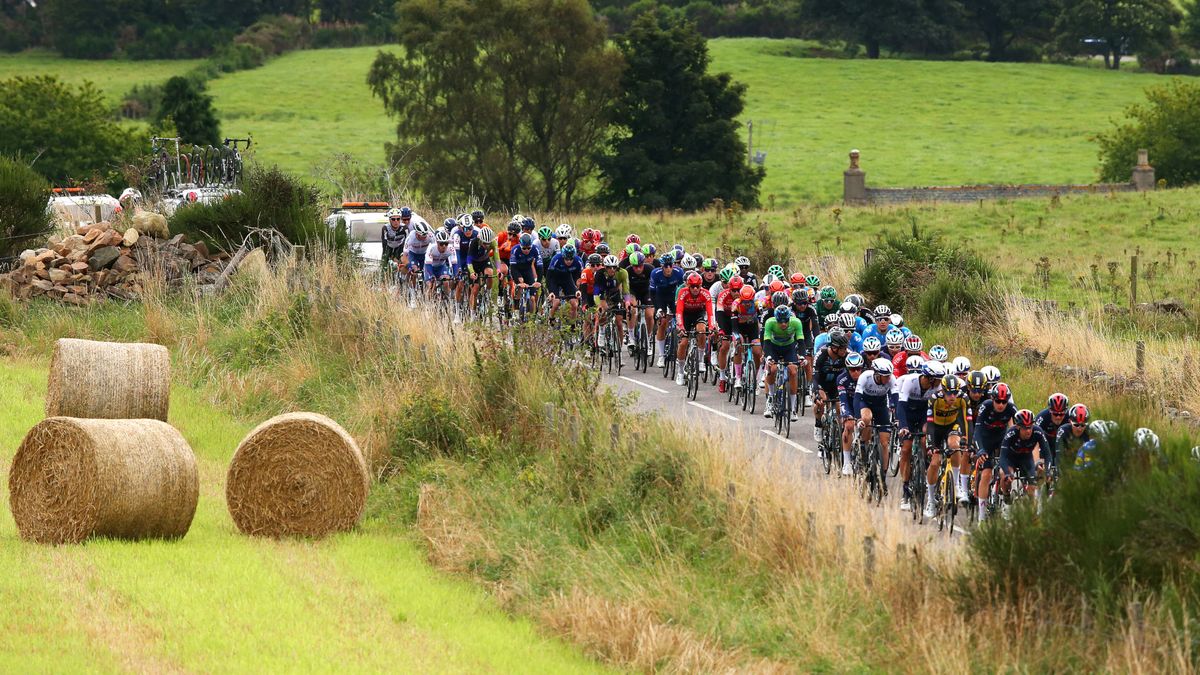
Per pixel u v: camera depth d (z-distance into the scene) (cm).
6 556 4009
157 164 13762
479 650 3666
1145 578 3688
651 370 8056
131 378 5478
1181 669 3266
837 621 3844
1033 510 4066
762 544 4350
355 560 4425
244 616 3650
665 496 4816
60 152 19862
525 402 5816
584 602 4041
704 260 7462
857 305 7256
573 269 7894
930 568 4038
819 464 5719
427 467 5469
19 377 6881
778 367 6366
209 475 5550
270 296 7962
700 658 3681
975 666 3516
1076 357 7625
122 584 3794
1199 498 3650
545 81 19725
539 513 4916
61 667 3072
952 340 8281
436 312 7212
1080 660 3481
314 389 6725
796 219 15412
